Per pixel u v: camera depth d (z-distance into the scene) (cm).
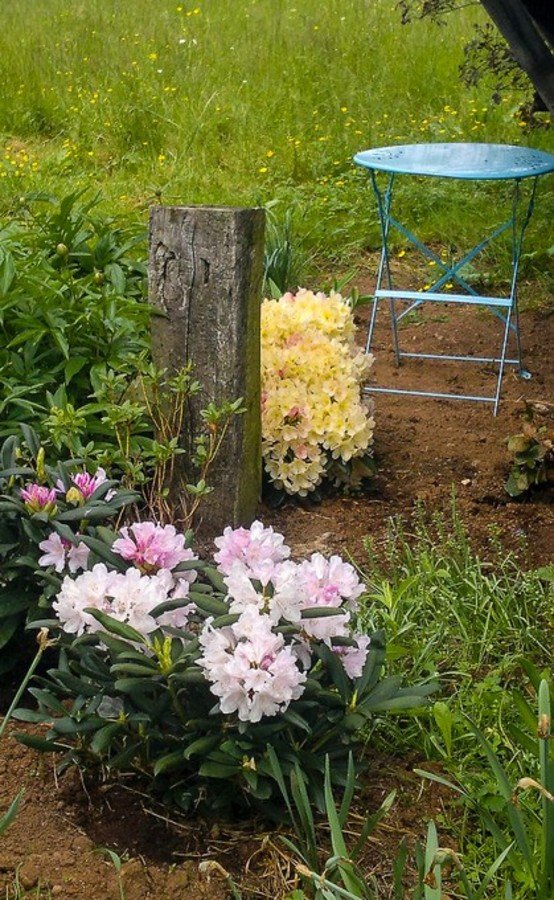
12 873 246
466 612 340
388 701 253
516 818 232
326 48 1062
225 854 257
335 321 462
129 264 477
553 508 425
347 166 831
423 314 637
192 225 378
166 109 923
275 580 252
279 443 420
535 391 537
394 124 904
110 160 870
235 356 385
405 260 706
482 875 252
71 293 435
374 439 481
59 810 268
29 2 1234
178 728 255
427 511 422
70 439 384
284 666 236
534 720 259
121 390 394
